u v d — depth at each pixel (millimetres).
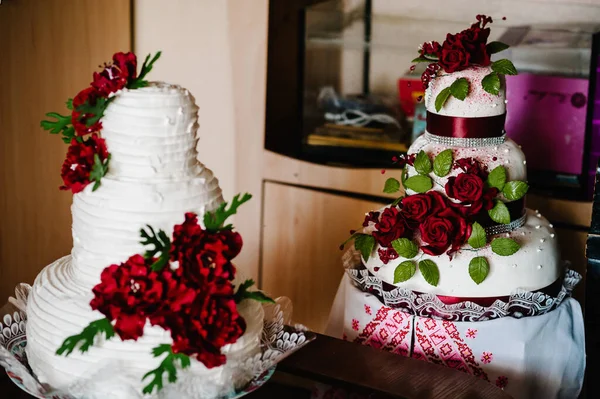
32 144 2496
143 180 1254
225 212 1200
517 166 1655
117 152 1262
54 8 2424
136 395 1182
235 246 1199
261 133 2557
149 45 2646
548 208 2246
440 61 1622
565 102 2232
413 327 1644
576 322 1726
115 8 2523
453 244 1584
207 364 1160
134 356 1199
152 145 1253
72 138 1333
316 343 1471
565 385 1698
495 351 1613
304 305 2623
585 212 2213
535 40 2240
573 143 2244
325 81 2518
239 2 2484
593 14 2164
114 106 1257
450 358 1631
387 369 1389
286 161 2533
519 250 1634
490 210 1599
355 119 2502
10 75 2418
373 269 1713
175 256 1153
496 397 1309
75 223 1296
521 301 1610
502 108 1664
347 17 2455
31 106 2469
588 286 1680
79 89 2523
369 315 1708
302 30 2490
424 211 1586
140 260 1159
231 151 2617
